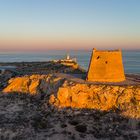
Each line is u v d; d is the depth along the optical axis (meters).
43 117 74.12
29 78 99.12
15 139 62.78
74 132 66.62
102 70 82.12
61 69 141.88
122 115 71.31
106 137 64.62
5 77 131.12
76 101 76.81
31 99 88.75
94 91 76.56
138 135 65.06
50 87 87.62
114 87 75.56
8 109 81.00
